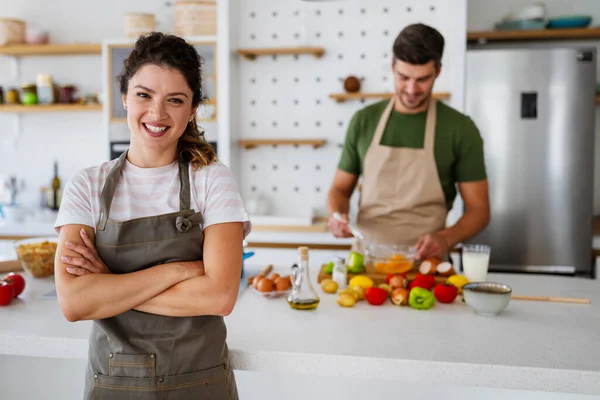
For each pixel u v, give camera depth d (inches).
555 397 63.8
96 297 49.1
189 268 50.1
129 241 50.7
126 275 49.7
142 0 159.3
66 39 162.4
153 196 51.7
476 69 130.7
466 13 140.3
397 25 144.9
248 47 150.6
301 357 53.3
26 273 82.0
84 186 52.0
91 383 51.6
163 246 50.9
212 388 51.1
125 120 144.3
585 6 147.7
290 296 67.4
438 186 92.3
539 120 128.6
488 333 59.2
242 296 72.7
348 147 99.4
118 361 50.6
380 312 66.3
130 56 49.2
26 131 166.4
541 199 129.7
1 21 151.7
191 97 50.6
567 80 127.3
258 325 61.2
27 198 166.9
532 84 128.5
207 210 51.9
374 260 79.8
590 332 59.7
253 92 151.9
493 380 50.7
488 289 67.9
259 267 87.5
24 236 146.0
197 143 53.6
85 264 50.1
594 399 62.9
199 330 50.9
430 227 93.2
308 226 137.3
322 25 147.9
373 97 142.5
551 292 75.7
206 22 143.1
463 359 51.9
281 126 151.9
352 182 101.4
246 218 52.2
